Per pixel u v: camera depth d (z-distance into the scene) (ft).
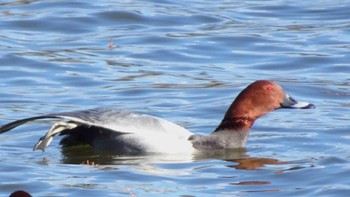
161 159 47.29
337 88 63.05
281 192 41.68
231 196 41.14
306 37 75.46
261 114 50.08
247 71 67.77
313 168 45.21
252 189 42.24
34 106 58.13
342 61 69.41
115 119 47.93
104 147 48.39
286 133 52.54
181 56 70.74
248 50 72.49
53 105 58.49
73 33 76.18
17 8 80.79
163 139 48.16
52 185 42.47
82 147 49.26
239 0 86.17
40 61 67.77
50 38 74.43
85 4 81.92
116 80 64.44
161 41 73.87
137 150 47.88
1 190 41.98
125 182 43.24
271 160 47.24
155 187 42.47
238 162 46.93
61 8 80.94
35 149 46.85
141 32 76.23
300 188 42.29
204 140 48.96
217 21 79.46
